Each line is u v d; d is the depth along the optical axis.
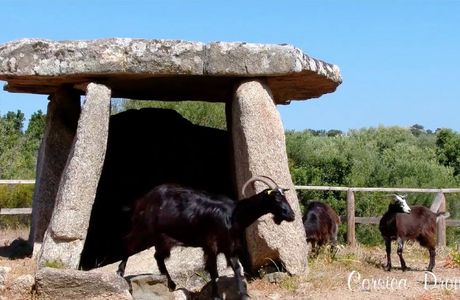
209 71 9.64
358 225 18.05
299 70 9.71
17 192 18.44
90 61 9.55
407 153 25.64
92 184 9.46
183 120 13.97
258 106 9.71
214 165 13.52
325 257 11.16
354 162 21.33
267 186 9.52
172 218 8.39
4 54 9.70
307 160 21.50
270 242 9.50
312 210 11.65
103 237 12.63
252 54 9.63
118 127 13.59
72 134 11.59
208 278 9.23
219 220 8.19
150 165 13.34
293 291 9.09
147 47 9.61
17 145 23.66
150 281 8.45
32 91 11.92
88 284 8.21
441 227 14.86
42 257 9.19
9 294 8.48
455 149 25.58
